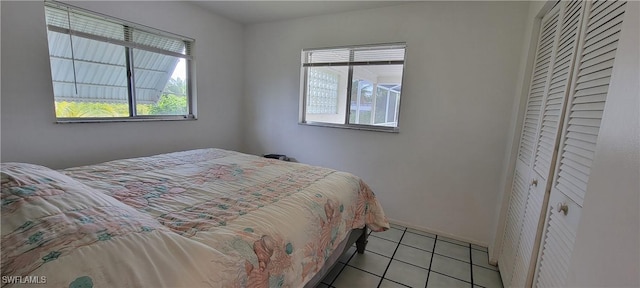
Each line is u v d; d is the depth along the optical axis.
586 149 0.94
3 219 0.75
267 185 1.62
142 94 2.64
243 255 0.93
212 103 3.25
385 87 2.79
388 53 2.70
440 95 2.46
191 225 1.04
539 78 1.70
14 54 1.77
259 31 3.44
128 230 0.81
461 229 2.51
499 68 2.22
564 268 0.96
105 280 0.64
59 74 2.05
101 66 2.29
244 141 3.77
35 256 0.64
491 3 2.19
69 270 0.62
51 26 1.95
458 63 2.36
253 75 3.57
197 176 1.70
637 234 0.49
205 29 3.03
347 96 3.01
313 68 3.22
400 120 2.67
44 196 0.88
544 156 1.36
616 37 0.84
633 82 0.55
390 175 2.79
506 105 2.22
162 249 0.79
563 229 1.03
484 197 2.39
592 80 0.97
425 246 2.37
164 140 2.78
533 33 1.84
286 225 1.17
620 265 0.52
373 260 2.12
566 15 1.32
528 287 1.32
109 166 1.76
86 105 2.24
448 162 2.50
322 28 3.01
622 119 0.57
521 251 1.52
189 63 3.01
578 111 1.05
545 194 1.26
